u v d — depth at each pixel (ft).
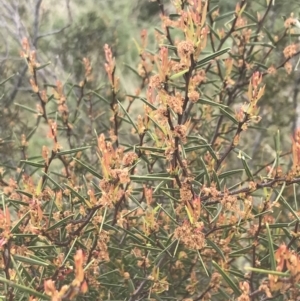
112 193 0.94
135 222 1.38
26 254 1.08
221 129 1.91
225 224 1.12
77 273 0.66
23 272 1.03
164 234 1.29
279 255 0.72
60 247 1.14
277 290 0.80
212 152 1.13
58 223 1.03
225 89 1.66
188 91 1.01
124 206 1.48
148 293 1.22
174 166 1.01
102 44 3.07
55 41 3.31
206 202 1.07
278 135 1.03
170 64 0.96
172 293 1.42
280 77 2.37
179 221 1.20
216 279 1.16
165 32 1.58
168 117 0.97
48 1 3.52
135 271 1.26
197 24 0.94
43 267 1.08
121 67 3.13
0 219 0.90
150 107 1.12
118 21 3.35
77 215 1.19
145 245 1.15
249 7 2.61
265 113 2.57
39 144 3.15
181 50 0.95
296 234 1.02
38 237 1.08
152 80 0.97
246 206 1.02
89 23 3.15
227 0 2.71
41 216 1.01
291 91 2.56
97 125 2.48
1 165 1.87
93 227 1.10
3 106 2.73
